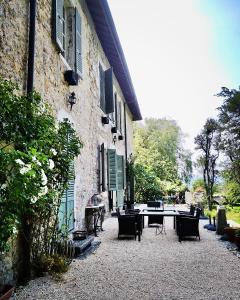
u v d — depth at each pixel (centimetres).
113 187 995
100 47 994
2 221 287
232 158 1230
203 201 1367
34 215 398
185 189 2238
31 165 293
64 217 539
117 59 1102
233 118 1194
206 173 1260
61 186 456
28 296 349
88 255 559
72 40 679
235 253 577
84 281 409
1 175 294
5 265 357
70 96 636
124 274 444
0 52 365
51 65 542
